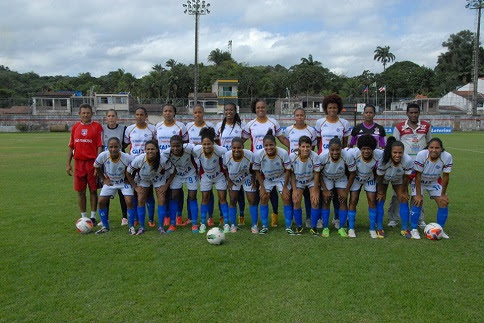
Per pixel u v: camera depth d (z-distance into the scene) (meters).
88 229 5.91
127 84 67.44
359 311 3.55
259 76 70.06
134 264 4.64
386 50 75.25
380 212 5.80
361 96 65.19
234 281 4.16
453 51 70.69
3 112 50.09
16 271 4.43
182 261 4.74
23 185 10.02
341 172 5.79
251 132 6.64
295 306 3.63
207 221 6.63
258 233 5.96
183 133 6.70
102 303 3.71
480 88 61.62
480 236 5.71
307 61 72.44
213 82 64.56
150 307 3.62
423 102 52.25
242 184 6.05
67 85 72.88
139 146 6.63
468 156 16.88
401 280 4.17
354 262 4.69
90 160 6.42
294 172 5.95
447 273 4.36
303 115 6.48
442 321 3.39
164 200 6.14
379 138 6.51
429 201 8.16
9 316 3.48
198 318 3.44
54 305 3.67
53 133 36.69
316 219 5.98
